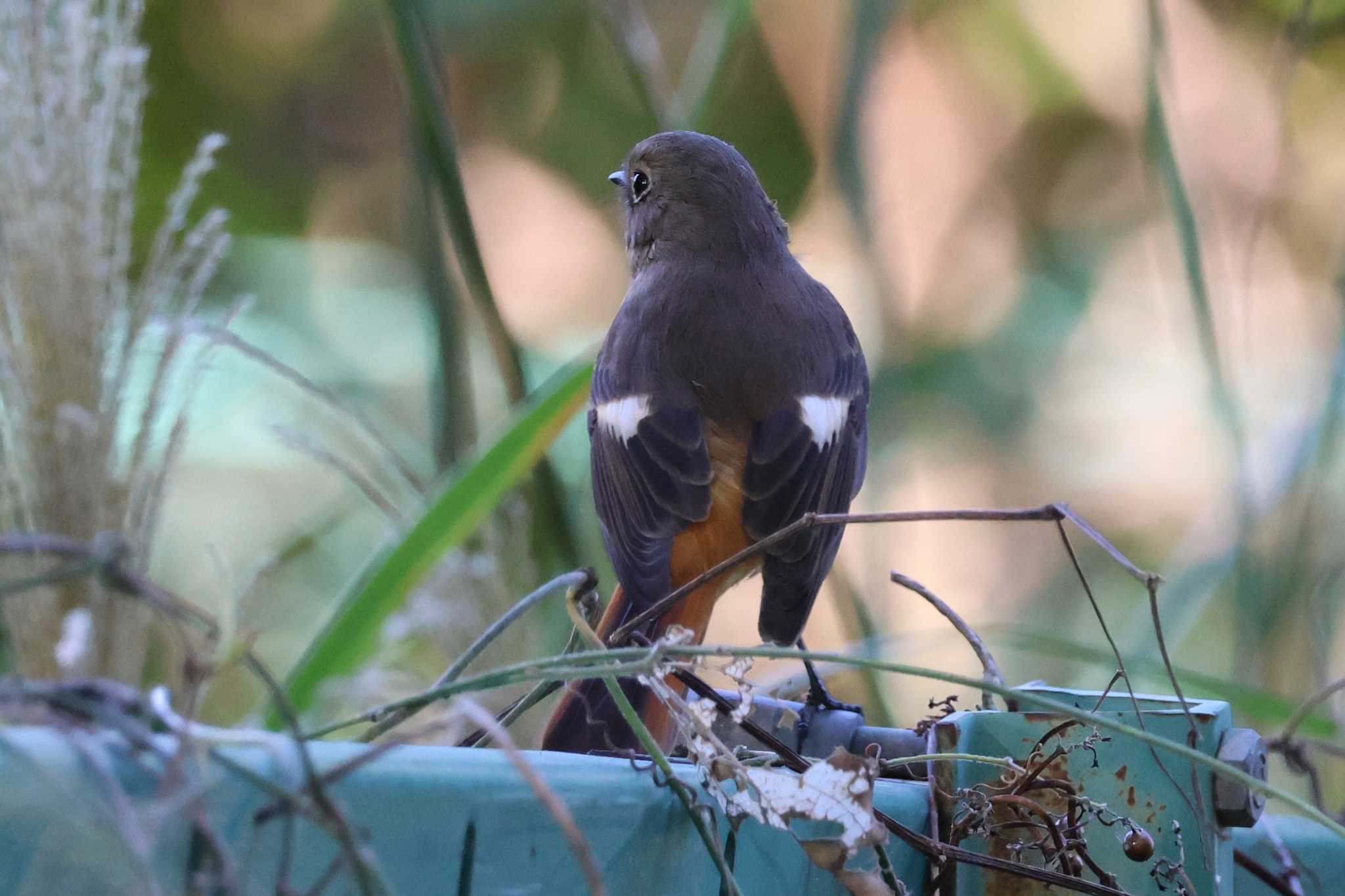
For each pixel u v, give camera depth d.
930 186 15.88
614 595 6.82
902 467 11.59
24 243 5.88
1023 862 4.41
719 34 9.55
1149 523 14.28
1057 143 15.88
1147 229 15.48
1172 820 4.40
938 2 15.63
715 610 13.73
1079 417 14.70
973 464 14.51
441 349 8.23
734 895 3.47
